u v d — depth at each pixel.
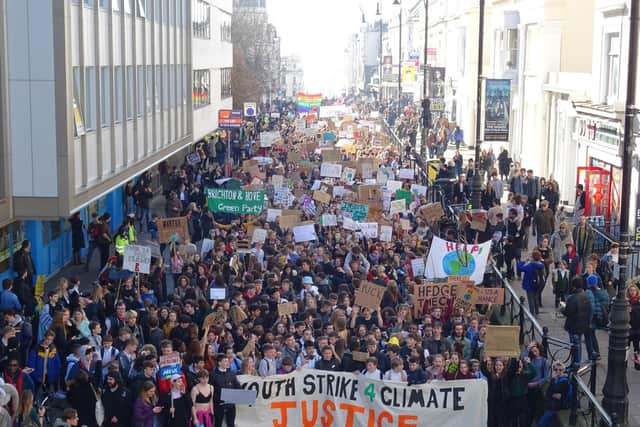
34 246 25.89
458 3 79.62
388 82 116.12
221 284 19.56
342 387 14.40
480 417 14.37
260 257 23.39
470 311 18.88
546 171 46.97
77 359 15.02
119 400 13.76
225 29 61.94
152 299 19.78
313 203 30.45
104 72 27.80
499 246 27.23
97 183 26.11
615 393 16.39
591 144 34.84
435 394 14.30
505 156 45.59
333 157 42.03
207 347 15.55
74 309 17.80
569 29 46.59
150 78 35.44
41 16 22.38
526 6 50.34
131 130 31.94
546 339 17.67
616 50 33.69
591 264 20.25
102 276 21.23
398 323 17.72
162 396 14.01
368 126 64.38
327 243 25.05
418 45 116.06
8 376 14.55
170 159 52.12
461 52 77.31
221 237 24.58
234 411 14.56
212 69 54.47
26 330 17.61
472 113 70.75
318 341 16.02
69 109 22.86
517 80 53.62
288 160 42.66
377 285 18.02
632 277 24.20
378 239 25.42
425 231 27.62
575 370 16.12
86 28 25.41
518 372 15.29
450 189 36.22
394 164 42.44
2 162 22.44
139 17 33.16
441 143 57.28
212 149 52.31
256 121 76.88
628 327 16.41
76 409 14.05
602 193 32.09
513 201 28.80
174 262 23.70
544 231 27.75
